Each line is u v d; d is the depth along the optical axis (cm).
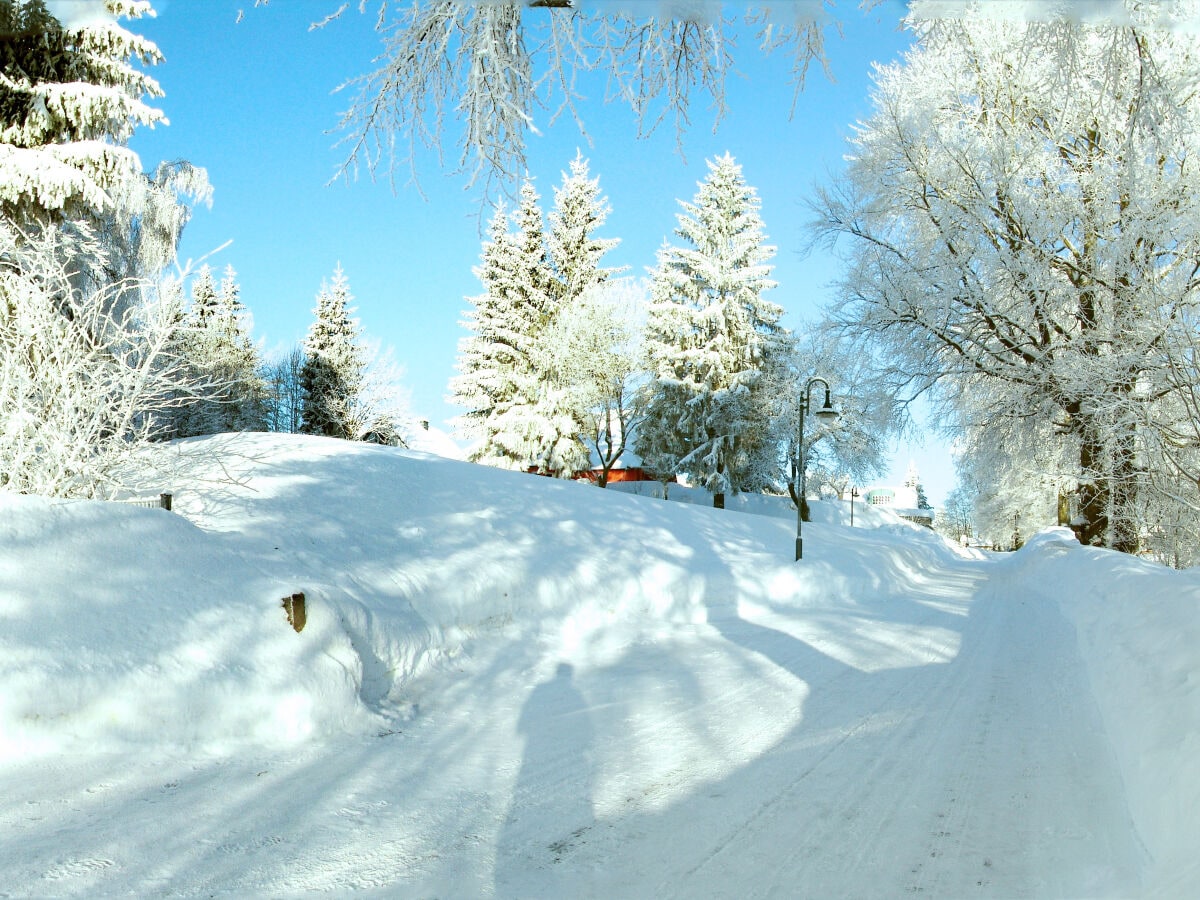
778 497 4481
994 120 1933
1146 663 622
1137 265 1702
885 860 402
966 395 2202
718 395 3659
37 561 561
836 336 2231
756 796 500
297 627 660
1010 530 5938
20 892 350
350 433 4028
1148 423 1662
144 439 870
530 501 1583
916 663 936
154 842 411
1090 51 603
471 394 4600
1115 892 333
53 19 1303
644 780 535
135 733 519
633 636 1127
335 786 513
